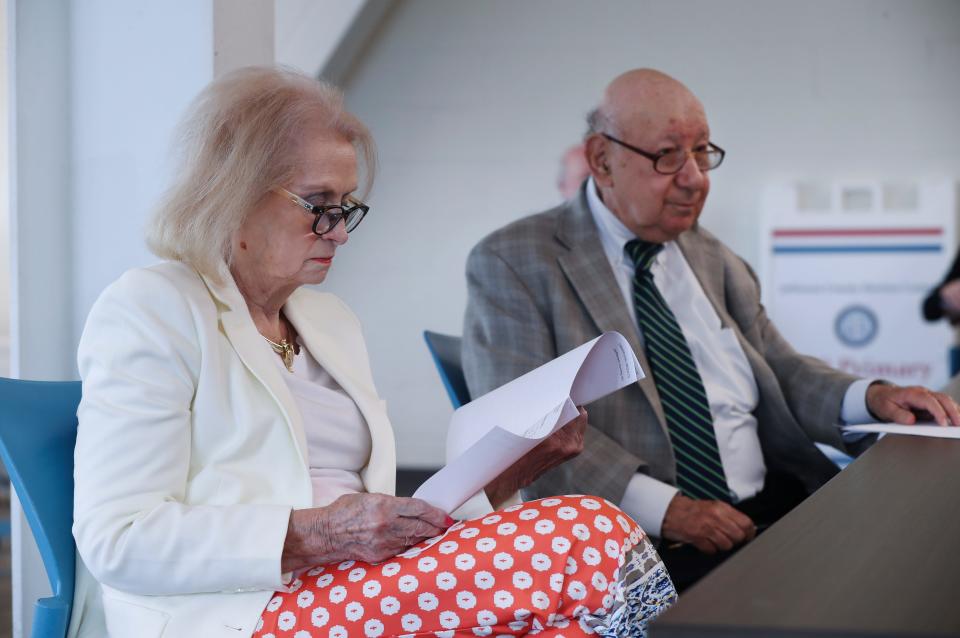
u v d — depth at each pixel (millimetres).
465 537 1289
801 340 5031
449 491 1318
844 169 5090
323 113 1511
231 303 1470
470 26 5223
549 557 1249
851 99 5066
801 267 5023
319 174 1479
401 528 1290
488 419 1479
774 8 5086
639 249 2500
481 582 1255
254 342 1468
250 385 1448
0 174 4305
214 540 1290
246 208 1454
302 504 1409
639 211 2461
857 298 4988
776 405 2557
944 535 1085
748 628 765
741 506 2463
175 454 1363
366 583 1293
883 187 5039
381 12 5012
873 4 5023
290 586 1334
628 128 2449
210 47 2281
